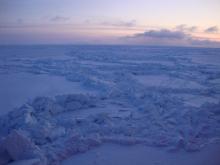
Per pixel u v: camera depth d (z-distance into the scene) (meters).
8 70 19.53
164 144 5.58
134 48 65.12
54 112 7.86
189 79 16.81
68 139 5.46
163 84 14.34
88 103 8.89
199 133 6.13
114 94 10.66
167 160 4.93
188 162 4.84
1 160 4.63
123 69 20.94
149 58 33.34
